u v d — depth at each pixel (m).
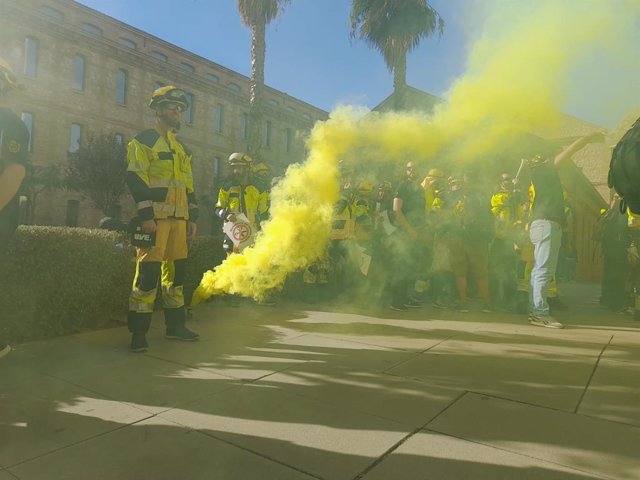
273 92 34.12
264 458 2.15
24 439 2.29
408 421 2.57
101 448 2.21
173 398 2.83
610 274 6.79
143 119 34.81
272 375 3.28
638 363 3.70
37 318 4.02
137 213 3.79
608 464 2.15
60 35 30.25
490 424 2.55
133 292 3.81
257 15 15.41
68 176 27.83
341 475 2.03
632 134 2.09
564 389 3.10
